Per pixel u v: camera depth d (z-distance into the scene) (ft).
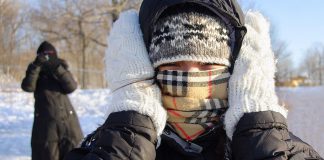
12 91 57.21
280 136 5.22
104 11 100.17
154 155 5.35
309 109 35.14
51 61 21.33
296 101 40.78
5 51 114.93
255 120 5.23
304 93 50.83
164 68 5.72
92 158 5.17
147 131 5.30
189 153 5.62
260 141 5.13
